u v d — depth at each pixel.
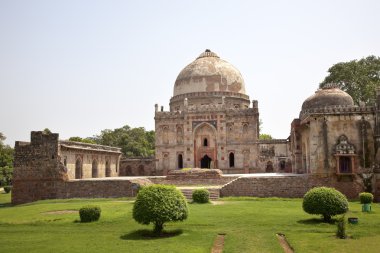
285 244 12.60
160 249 11.72
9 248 12.22
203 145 40.09
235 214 17.89
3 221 17.95
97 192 28.58
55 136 30.81
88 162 36.66
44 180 30.42
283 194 25.86
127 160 46.88
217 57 47.62
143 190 14.33
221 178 30.19
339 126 26.77
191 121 40.06
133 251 11.49
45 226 16.33
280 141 50.91
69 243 12.79
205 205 21.25
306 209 16.33
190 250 11.57
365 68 40.09
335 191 16.27
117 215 17.78
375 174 25.94
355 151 26.33
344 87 40.53
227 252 11.44
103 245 12.38
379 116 26.23
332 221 16.06
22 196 30.78
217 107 39.88
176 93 45.66
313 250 11.44
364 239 12.82
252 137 39.41
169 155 40.72
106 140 65.62
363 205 19.41
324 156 26.59
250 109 39.84
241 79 46.03
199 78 43.97
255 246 12.08
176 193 14.36
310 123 27.12
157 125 41.34
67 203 25.30
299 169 32.22
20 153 31.38
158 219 13.66
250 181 26.06
